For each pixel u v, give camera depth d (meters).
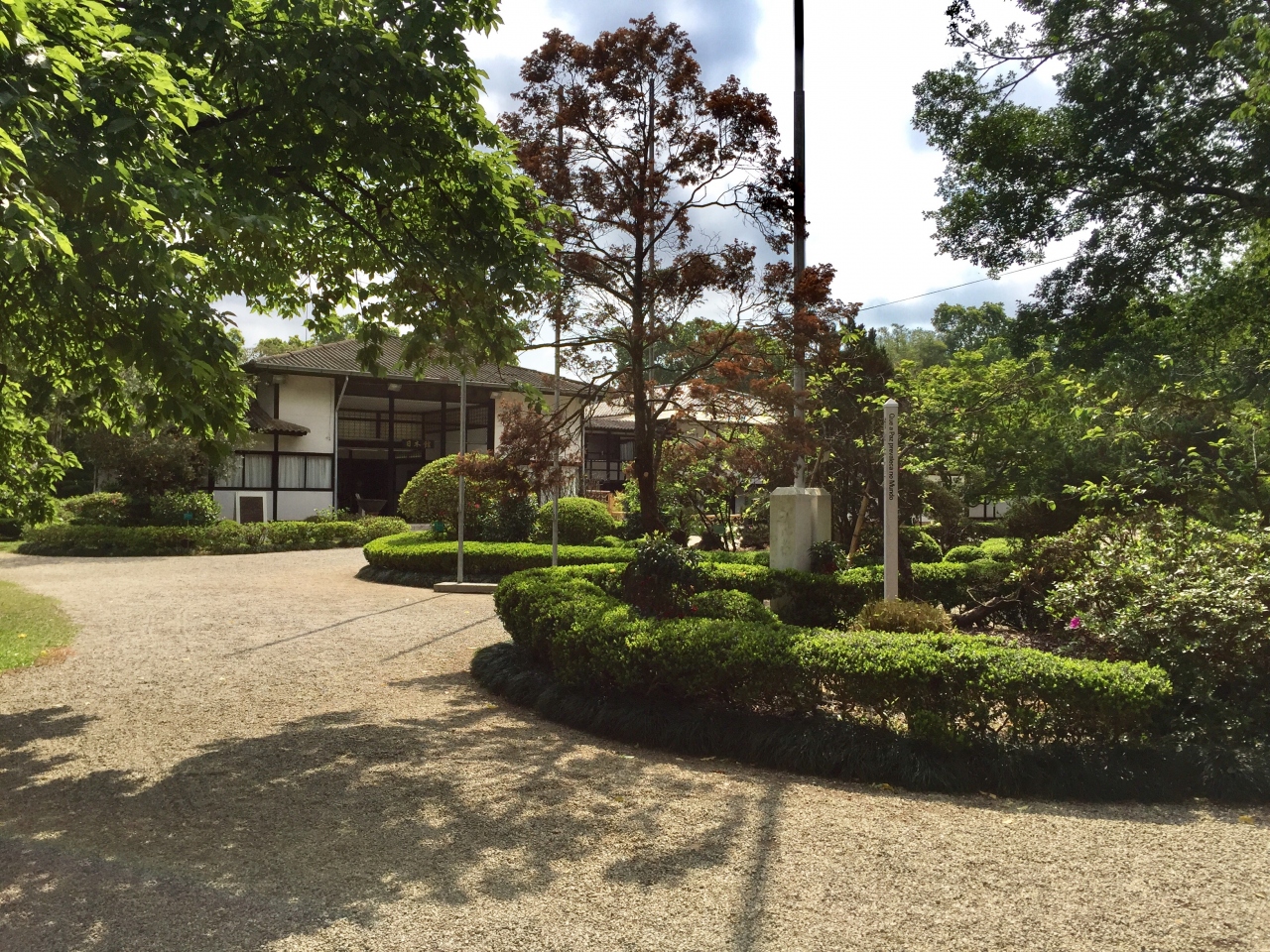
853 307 9.08
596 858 3.65
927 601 10.26
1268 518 8.29
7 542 24.41
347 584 15.12
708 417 9.66
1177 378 16.62
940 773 4.77
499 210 6.61
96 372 5.63
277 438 27.41
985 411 14.69
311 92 5.23
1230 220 16.44
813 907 3.16
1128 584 6.17
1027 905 3.17
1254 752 4.74
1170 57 15.43
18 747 5.48
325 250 7.40
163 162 4.65
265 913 3.11
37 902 3.21
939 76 17.23
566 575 8.41
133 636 9.78
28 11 4.03
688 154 8.51
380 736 5.75
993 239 17.91
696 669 5.66
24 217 3.46
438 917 3.08
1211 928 2.99
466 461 9.02
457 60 5.96
